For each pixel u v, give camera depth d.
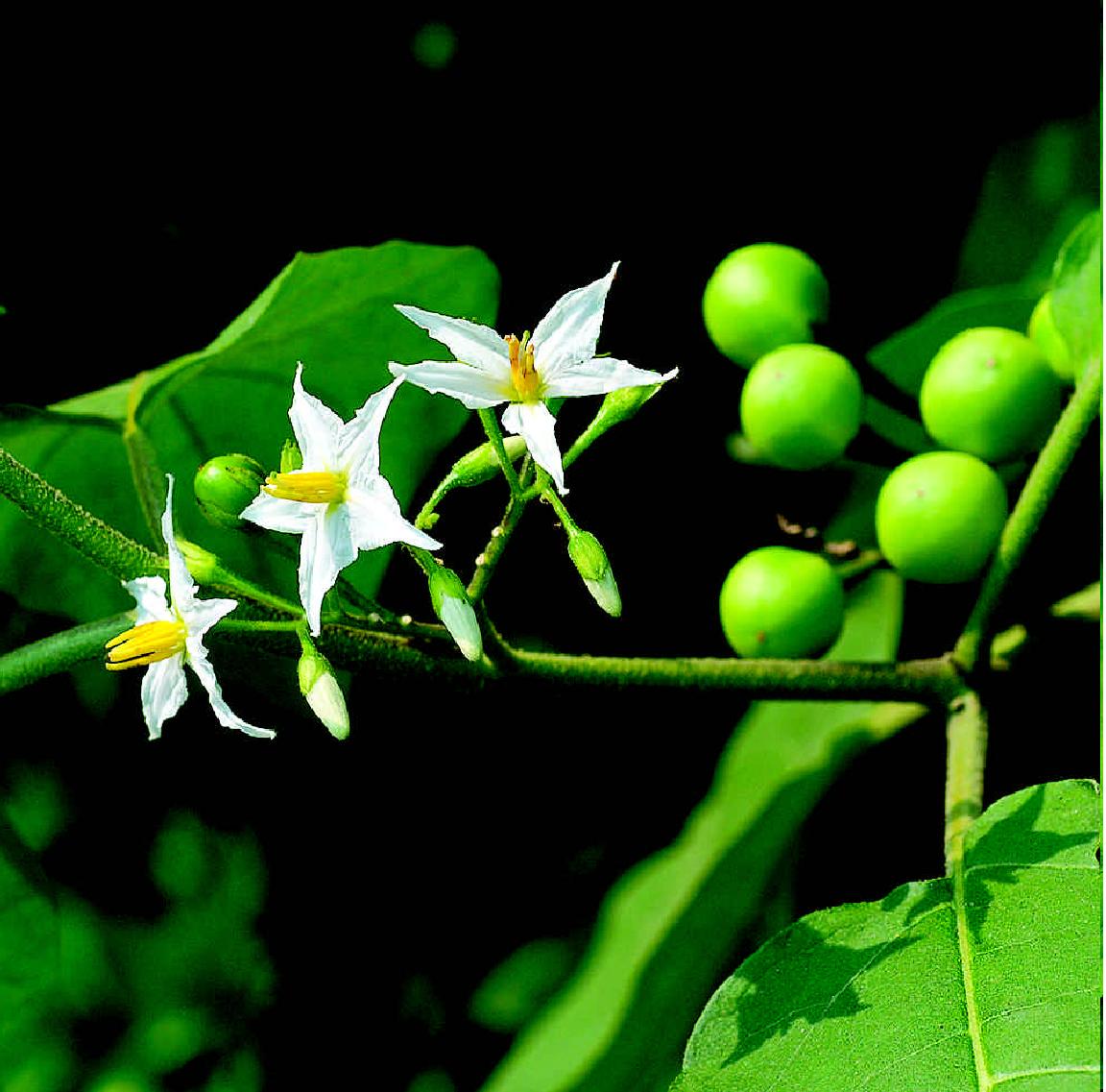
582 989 0.52
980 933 0.45
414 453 0.50
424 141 0.51
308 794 0.53
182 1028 0.56
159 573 0.45
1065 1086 0.43
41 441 0.49
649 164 0.52
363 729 0.53
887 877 0.51
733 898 0.51
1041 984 0.44
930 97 0.52
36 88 0.50
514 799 0.53
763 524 0.52
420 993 0.54
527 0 0.51
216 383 0.49
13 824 0.49
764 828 0.51
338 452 0.44
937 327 0.50
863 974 0.45
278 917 0.54
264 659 0.50
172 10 0.51
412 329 0.49
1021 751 0.50
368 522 0.44
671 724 0.53
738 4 0.52
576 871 0.54
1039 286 0.49
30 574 0.49
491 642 0.46
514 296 0.51
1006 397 0.48
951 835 0.47
